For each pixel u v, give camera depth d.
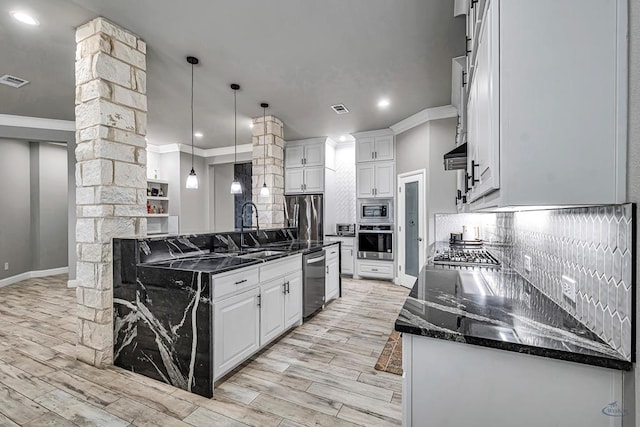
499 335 0.97
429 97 3.85
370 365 2.41
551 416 0.91
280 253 2.97
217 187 7.39
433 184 4.33
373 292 4.64
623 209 0.83
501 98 0.91
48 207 5.96
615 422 0.85
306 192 5.88
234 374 2.27
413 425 1.07
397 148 5.14
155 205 6.46
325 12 2.23
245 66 3.04
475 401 0.99
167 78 3.29
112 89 2.31
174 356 2.09
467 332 1.00
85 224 2.31
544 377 0.92
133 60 2.47
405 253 4.99
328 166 5.91
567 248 1.19
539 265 1.53
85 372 2.25
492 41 0.92
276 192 4.57
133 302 2.25
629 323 0.81
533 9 0.89
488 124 0.97
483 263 2.29
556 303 1.30
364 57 2.88
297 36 2.54
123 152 2.38
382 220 5.40
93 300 2.31
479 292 1.50
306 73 3.19
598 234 0.96
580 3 0.86
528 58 0.89
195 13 2.23
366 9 2.20
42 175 5.88
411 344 1.07
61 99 3.90
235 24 2.37
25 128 4.67
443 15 2.26
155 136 5.79
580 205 0.91
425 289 1.56
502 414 0.96
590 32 0.85
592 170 0.85
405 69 3.11
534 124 0.89
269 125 4.51
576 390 0.89
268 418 1.78
